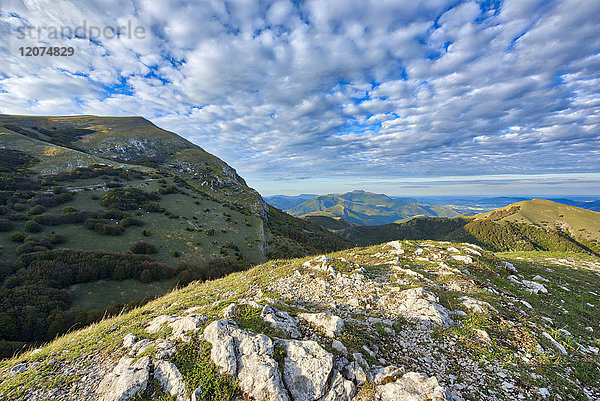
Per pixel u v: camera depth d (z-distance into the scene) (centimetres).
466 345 889
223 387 627
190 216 6550
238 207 8950
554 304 1409
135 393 612
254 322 873
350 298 1268
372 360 752
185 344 755
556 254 3114
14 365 780
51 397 631
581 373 795
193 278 4134
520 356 846
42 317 2578
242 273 2055
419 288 1255
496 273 1753
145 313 1244
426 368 765
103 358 778
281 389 622
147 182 7525
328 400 624
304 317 957
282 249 6794
